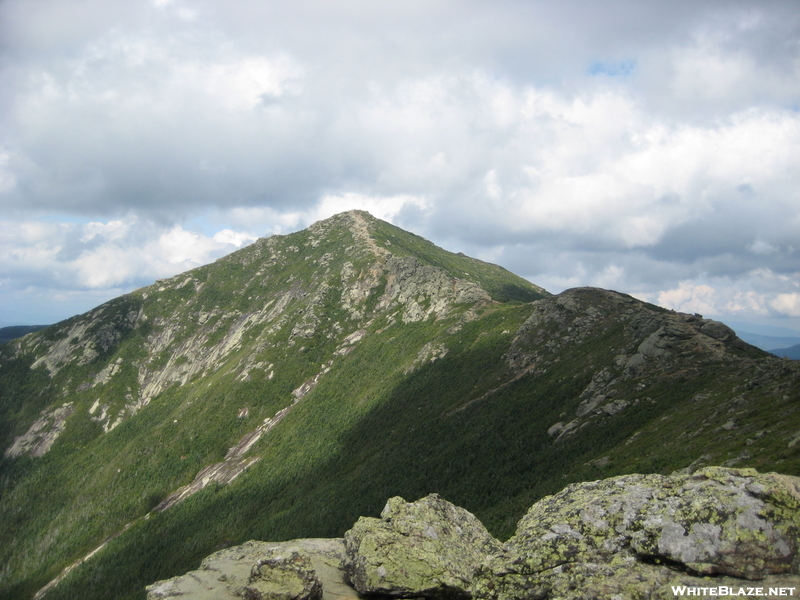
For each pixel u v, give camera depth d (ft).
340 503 465.88
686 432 278.26
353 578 75.77
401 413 617.21
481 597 58.75
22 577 614.75
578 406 419.95
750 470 58.29
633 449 296.10
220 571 82.79
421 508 90.07
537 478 340.18
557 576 55.01
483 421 480.23
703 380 357.20
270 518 514.68
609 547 56.54
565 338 563.48
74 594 525.75
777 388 266.36
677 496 59.21
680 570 51.55
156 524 615.98
